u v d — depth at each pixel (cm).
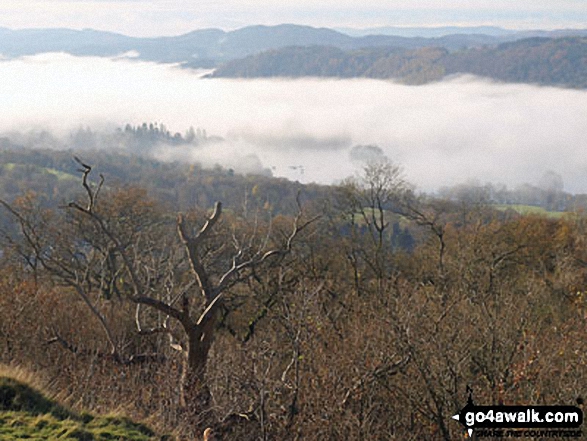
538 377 1513
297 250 2708
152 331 1436
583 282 3170
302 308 1581
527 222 4519
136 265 1969
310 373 1616
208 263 1962
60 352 1902
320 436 1518
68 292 2681
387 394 1697
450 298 2242
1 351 1823
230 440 1416
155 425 1201
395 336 1569
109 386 1464
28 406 1101
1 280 2417
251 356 1528
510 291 2505
